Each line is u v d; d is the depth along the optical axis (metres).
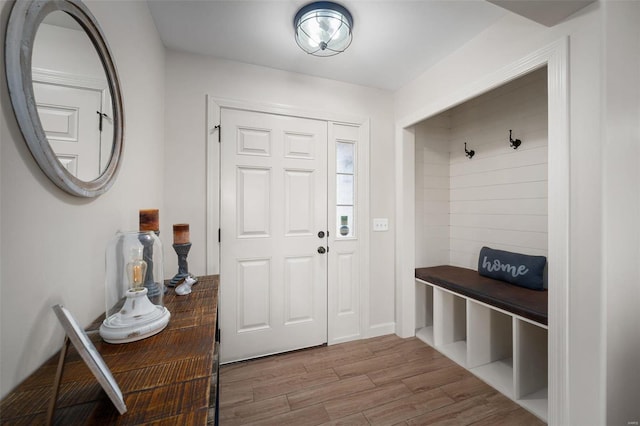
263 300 2.15
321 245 2.32
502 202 2.27
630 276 1.17
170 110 1.89
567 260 1.23
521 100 2.13
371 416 1.51
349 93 2.41
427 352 2.22
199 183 1.96
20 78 0.57
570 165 1.23
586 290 1.17
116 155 1.01
